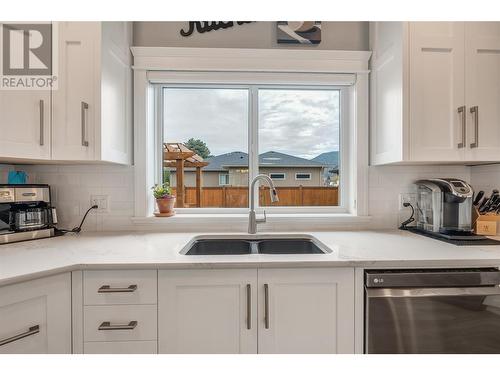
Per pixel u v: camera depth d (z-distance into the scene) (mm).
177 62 1873
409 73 1558
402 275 1211
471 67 1577
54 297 1134
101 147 1497
